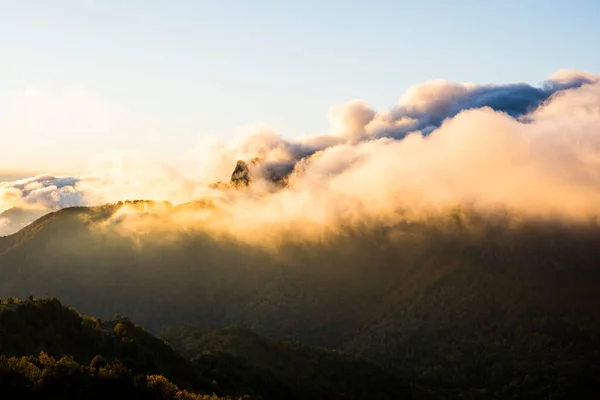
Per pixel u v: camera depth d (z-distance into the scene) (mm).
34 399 150375
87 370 162750
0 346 168375
